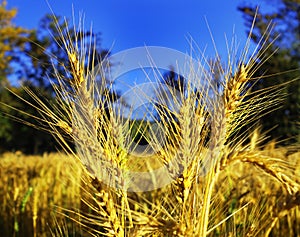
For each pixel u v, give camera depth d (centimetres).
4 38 414
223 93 31
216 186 55
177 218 31
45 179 105
